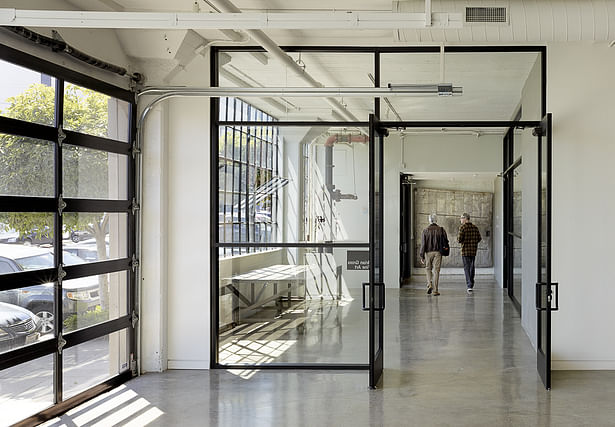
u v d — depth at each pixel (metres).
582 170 6.80
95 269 5.93
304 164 7.00
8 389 4.87
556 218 6.83
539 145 6.66
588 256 6.81
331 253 7.00
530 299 8.35
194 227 6.95
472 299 12.58
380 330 6.76
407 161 14.39
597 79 6.79
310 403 5.69
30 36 4.94
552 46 6.81
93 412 5.43
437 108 7.29
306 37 6.88
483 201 17.72
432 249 13.34
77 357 5.71
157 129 6.74
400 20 4.39
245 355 7.00
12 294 4.92
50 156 5.33
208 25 4.38
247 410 5.48
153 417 5.29
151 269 6.77
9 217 4.88
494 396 5.89
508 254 12.84
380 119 7.00
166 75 6.72
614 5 5.52
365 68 6.97
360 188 6.96
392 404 5.66
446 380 6.47
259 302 7.02
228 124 6.97
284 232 7.02
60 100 5.40
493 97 7.20
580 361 6.83
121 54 6.42
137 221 6.64
